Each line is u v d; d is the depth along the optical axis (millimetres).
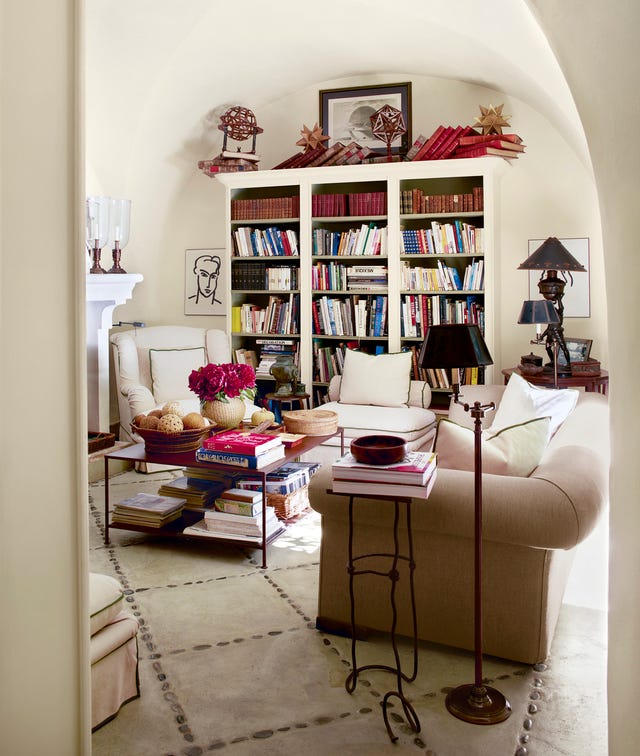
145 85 5594
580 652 2764
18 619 1493
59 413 1582
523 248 5910
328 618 2922
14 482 1474
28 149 1474
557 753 2162
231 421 4391
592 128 1716
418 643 2871
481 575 2492
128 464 5590
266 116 6656
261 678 2598
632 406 1495
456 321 5762
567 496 2428
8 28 1412
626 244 1512
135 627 2457
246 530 3715
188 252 6863
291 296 6250
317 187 6430
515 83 5242
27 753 1529
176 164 6543
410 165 5691
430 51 5379
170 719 2352
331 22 5164
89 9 4875
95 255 5605
